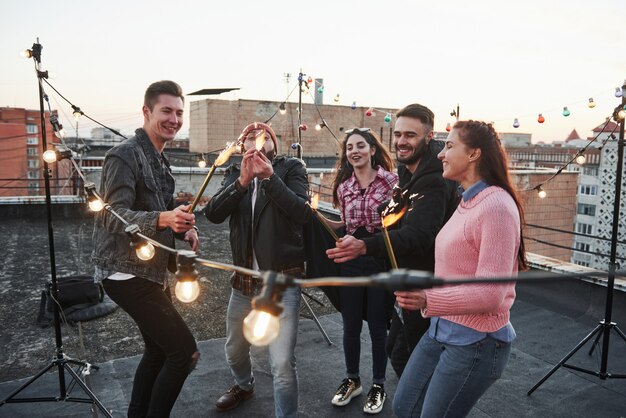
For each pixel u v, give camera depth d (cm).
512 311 467
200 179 1032
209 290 517
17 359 355
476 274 172
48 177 275
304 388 316
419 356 201
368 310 291
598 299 432
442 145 247
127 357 359
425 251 230
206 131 2600
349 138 300
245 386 293
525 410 295
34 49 257
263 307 92
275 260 253
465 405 185
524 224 191
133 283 224
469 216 179
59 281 445
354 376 303
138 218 212
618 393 314
